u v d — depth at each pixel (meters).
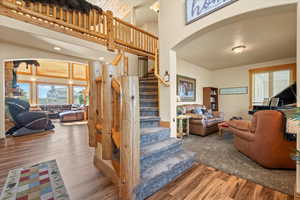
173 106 2.80
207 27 2.11
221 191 1.56
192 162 2.19
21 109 4.06
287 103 3.81
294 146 1.87
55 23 2.54
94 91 1.86
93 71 1.86
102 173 1.89
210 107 5.96
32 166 2.09
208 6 2.06
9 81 4.59
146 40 4.00
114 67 1.56
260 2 1.60
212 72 6.86
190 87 5.58
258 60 5.18
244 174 1.91
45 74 8.82
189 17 2.33
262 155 2.06
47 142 3.29
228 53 4.43
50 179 1.74
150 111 2.99
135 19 5.23
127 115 1.25
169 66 2.76
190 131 4.37
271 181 1.73
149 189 1.49
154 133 2.29
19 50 3.51
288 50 4.15
